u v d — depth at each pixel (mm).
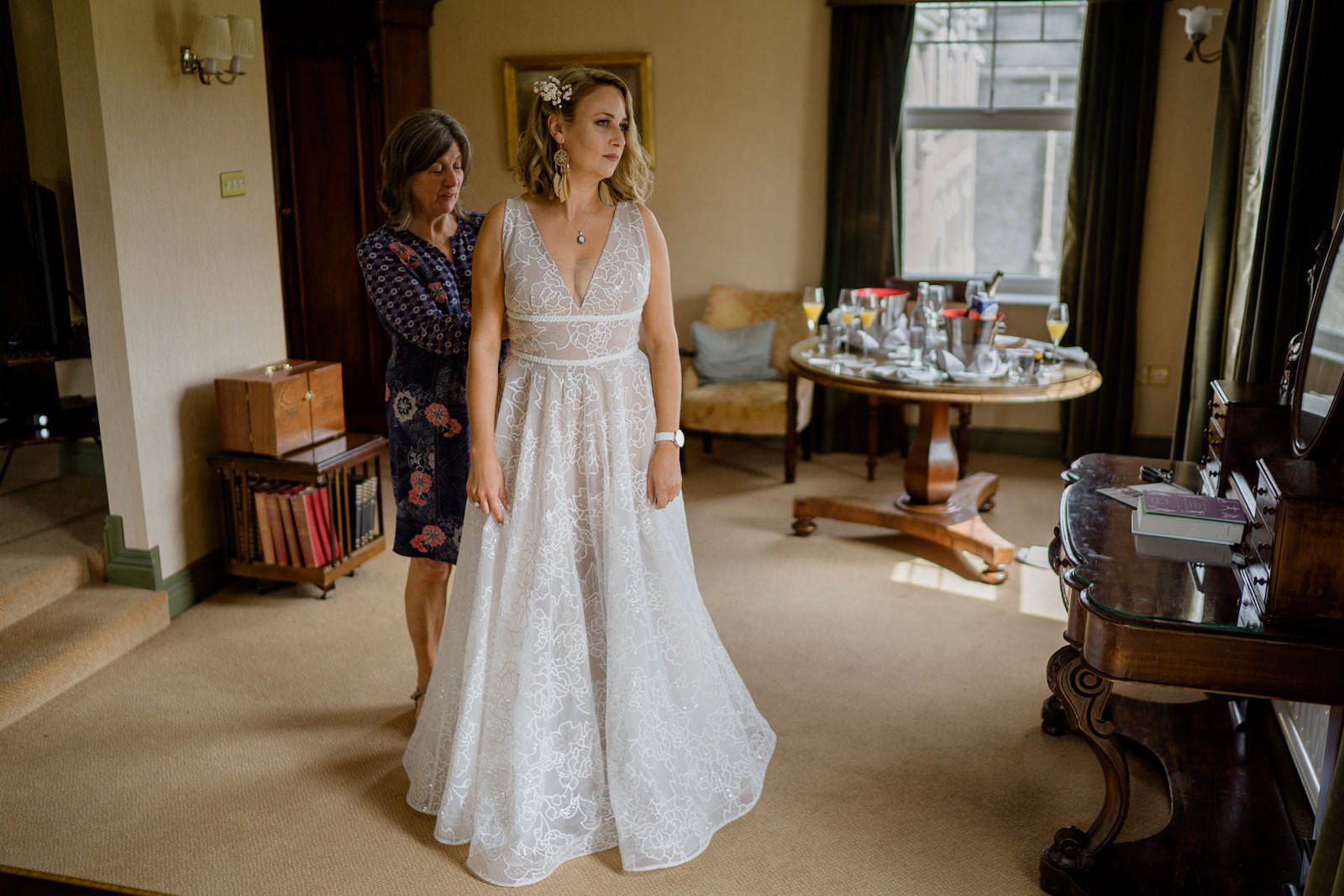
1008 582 4285
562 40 6082
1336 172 3094
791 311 5953
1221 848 2533
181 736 3111
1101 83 5434
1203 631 2002
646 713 2570
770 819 2725
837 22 5699
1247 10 4352
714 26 5914
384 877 2510
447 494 3002
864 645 3721
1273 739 3004
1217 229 4465
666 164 6156
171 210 3807
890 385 4277
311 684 3426
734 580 4297
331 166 6051
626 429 2574
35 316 4242
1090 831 2445
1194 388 4562
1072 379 4273
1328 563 1962
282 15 5898
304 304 6254
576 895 2443
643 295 2564
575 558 2584
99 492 4516
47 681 3293
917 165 6062
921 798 2818
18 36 4273
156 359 3783
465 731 2604
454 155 2977
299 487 4035
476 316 2555
